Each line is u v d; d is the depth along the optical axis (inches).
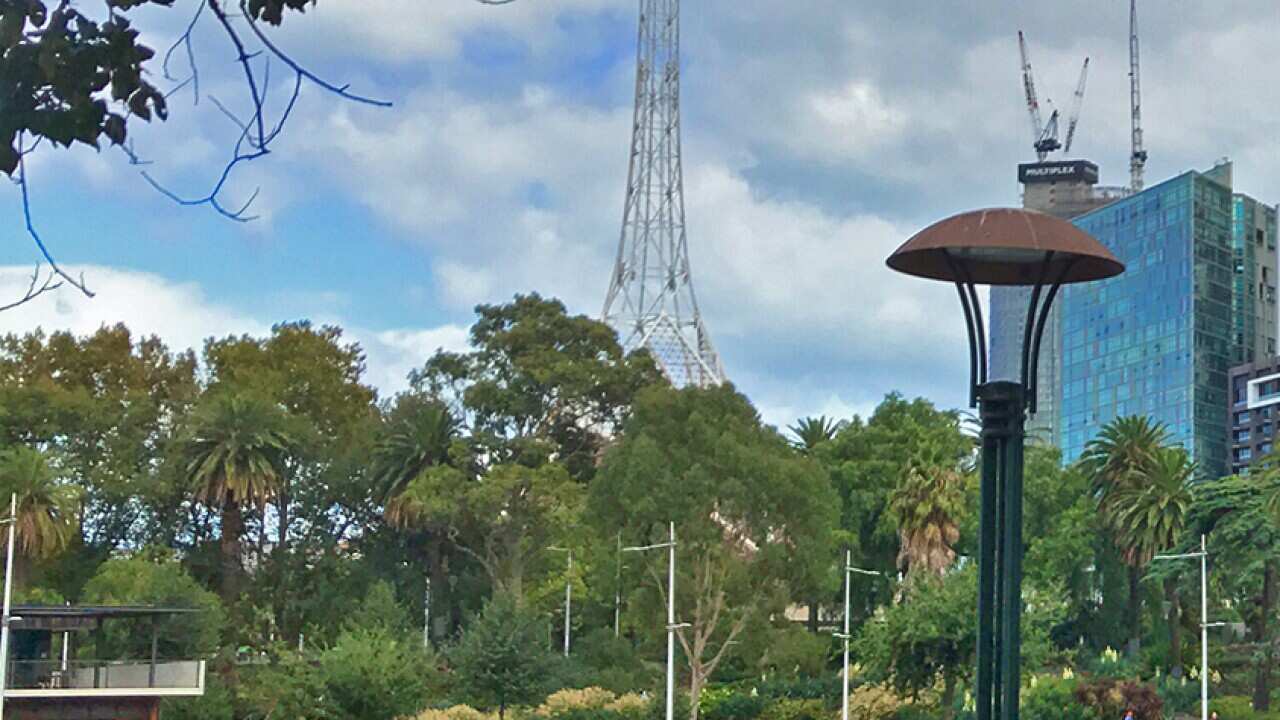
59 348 4869.6
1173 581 4441.4
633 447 3545.8
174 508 4520.2
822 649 3779.5
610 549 3533.5
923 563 4158.5
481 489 4387.3
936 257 757.3
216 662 3592.5
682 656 3799.2
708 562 3452.3
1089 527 4955.7
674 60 7337.6
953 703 3518.7
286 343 5132.9
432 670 3523.6
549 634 4003.4
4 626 2534.5
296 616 4584.2
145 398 4603.8
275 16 353.4
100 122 365.4
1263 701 4015.8
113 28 361.1
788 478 3526.1
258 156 339.6
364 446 4776.1
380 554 4813.0
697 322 7180.1
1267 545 4008.4
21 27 356.2
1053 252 709.9
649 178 7313.0
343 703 3166.8
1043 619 3659.0
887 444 5073.8
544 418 4881.9
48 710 2682.1
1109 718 3452.3
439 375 4906.5
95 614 2753.4
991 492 722.2
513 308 4926.2
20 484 3607.3
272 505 4680.1
